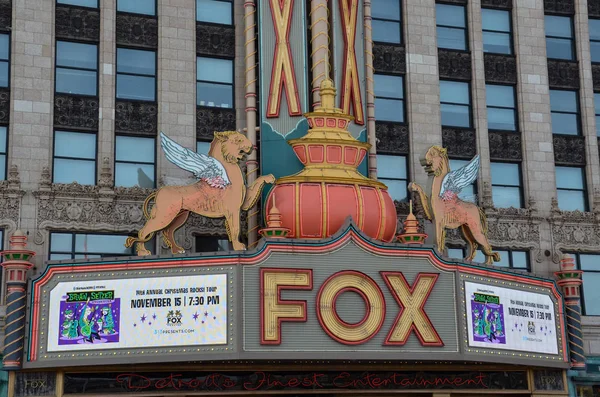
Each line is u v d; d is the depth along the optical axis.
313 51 43.31
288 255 36.62
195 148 43.97
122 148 43.22
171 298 36.31
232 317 35.66
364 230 38.69
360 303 37.16
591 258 49.12
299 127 42.62
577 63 51.25
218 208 39.00
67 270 37.31
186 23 45.09
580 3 51.59
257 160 43.09
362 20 45.66
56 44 43.41
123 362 36.06
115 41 43.97
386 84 47.62
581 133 50.56
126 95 43.88
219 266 36.22
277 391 39.12
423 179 46.62
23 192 40.94
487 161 48.06
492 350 39.44
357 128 43.88
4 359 36.94
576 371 45.47
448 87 48.81
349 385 40.03
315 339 36.12
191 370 38.38
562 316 43.91
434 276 38.38
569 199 49.72
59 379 37.53
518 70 50.09
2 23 42.62
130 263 36.94
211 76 45.25
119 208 42.12
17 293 37.53
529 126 49.41
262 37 43.94
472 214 42.59
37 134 41.88
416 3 48.75
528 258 47.97
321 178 39.03
